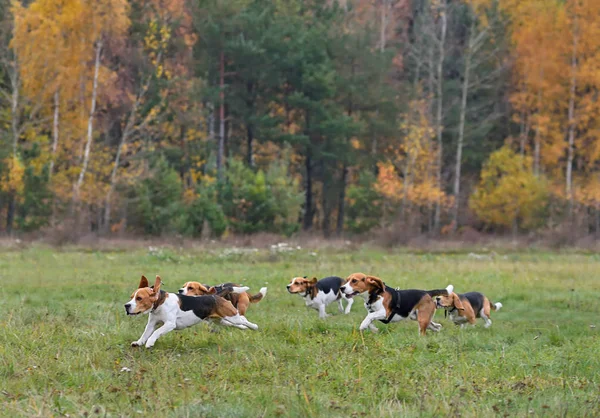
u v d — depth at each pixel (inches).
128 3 1910.7
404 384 347.6
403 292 488.4
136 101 1782.7
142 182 1646.2
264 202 1601.9
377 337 468.1
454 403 309.1
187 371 367.9
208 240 1328.7
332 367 377.4
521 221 1903.3
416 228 1631.4
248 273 841.5
